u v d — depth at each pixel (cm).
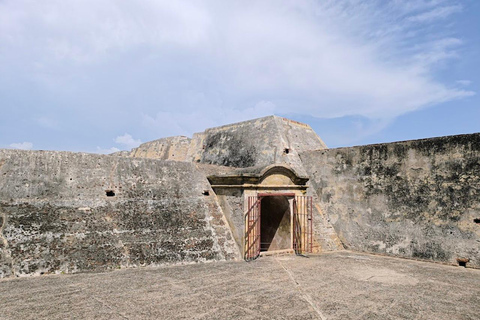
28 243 907
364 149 1383
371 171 1353
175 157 2309
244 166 1645
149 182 1223
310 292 790
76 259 920
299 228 1319
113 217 1062
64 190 1064
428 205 1192
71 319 600
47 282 812
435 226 1167
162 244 1056
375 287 844
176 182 1280
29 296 714
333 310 677
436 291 820
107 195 1117
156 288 789
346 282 884
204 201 1263
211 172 1405
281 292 784
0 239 888
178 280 860
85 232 988
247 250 1162
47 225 962
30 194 1012
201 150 2012
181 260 1042
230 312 652
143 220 1096
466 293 808
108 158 1205
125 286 798
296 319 626
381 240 1293
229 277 903
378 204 1320
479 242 1066
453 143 1149
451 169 1148
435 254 1152
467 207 1102
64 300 695
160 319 610
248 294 764
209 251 1107
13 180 1016
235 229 1198
